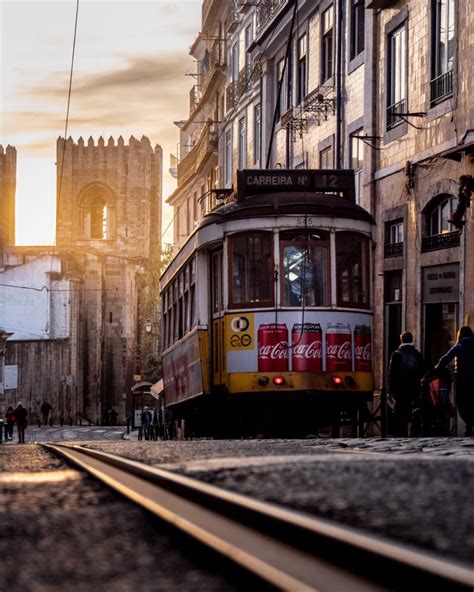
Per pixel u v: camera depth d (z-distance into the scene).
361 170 29.80
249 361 19.39
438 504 5.00
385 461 7.88
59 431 70.75
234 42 50.69
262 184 20.70
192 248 21.56
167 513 5.25
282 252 19.50
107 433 68.12
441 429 18.77
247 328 19.45
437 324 24.45
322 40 34.44
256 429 20.17
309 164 35.62
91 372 101.44
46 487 7.24
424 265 24.75
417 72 25.58
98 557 4.46
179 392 23.95
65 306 89.44
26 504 6.23
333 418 19.86
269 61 41.78
